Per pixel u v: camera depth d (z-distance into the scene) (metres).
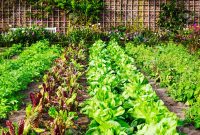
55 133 5.43
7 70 12.68
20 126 5.18
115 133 5.15
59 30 26.17
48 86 7.91
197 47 18.64
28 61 14.80
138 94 7.32
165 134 4.75
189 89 9.25
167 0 26.38
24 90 10.80
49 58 15.65
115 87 8.59
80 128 7.00
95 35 22.44
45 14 26.17
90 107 6.32
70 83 8.65
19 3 26.14
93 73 10.05
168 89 10.41
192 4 26.08
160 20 25.83
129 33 22.44
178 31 23.94
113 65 12.52
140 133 5.04
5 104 8.69
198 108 7.74
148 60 14.29
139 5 26.22
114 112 5.76
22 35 22.48
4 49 20.84
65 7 26.05
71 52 15.27
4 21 26.22
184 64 12.97
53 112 6.99
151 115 5.77
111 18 26.23
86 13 25.88
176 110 8.80
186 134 6.49
